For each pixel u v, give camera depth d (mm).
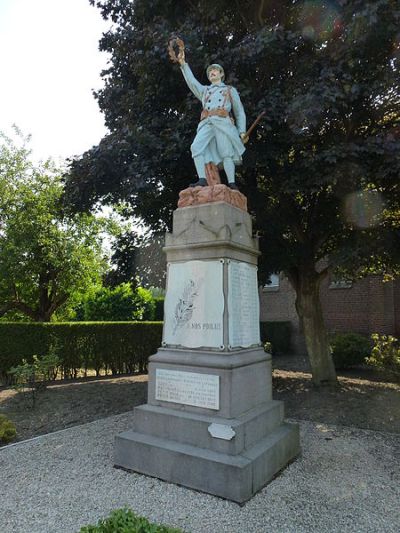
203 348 4520
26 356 11219
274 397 8695
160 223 10172
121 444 4453
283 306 19078
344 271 9516
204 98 5359
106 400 8516
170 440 4301
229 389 4156
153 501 3678
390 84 6273
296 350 18172
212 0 7762
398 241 7680
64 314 20250
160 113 8758
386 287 15797
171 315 4867
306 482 4164
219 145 5195
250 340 4926
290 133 6984
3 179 15477
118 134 8172
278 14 7973
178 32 7504
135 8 8742
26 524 3318
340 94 5887
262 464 4020
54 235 15547
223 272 4547
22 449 5309
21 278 15625
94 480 4160
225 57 7109
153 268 10422
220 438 3969
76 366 11805
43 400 8617
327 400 8156
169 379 4598
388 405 7645
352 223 8031
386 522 3393
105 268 17578
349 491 3975
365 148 6195
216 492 3754
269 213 8500
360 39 5992
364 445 5457
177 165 8008
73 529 3232
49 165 15945
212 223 4680
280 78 7648
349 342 12641
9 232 15016
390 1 5582
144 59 7867
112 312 20781
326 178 6371
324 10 6754
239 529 3236
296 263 9438
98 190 8844
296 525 3314
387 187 7469
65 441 5602
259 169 7809
